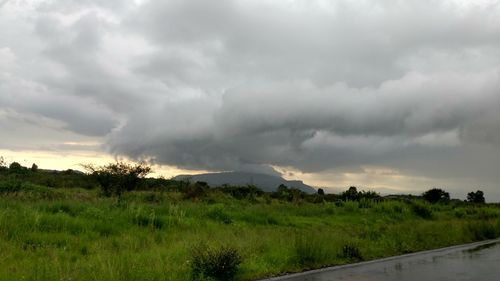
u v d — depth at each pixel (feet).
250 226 65.51
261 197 138.00
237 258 34.42
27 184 95.20
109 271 29.48
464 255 48.67
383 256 47.37
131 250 40.29
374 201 119.96
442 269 38.60
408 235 59.47
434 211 121.80
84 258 36.63
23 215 50.03
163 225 57.62
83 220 53.16
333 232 62.08
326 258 42.32
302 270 37.60
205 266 32.65
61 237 44.47
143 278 29.32
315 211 91.20
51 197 87.20
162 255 37.81
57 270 29.48
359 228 71.15
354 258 44.32
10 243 39.52
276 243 46.14
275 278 33.91
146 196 100.07
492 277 34.71
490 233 72.43
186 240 46.06
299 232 58.23
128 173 99.86
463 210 127.85
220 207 71.67
